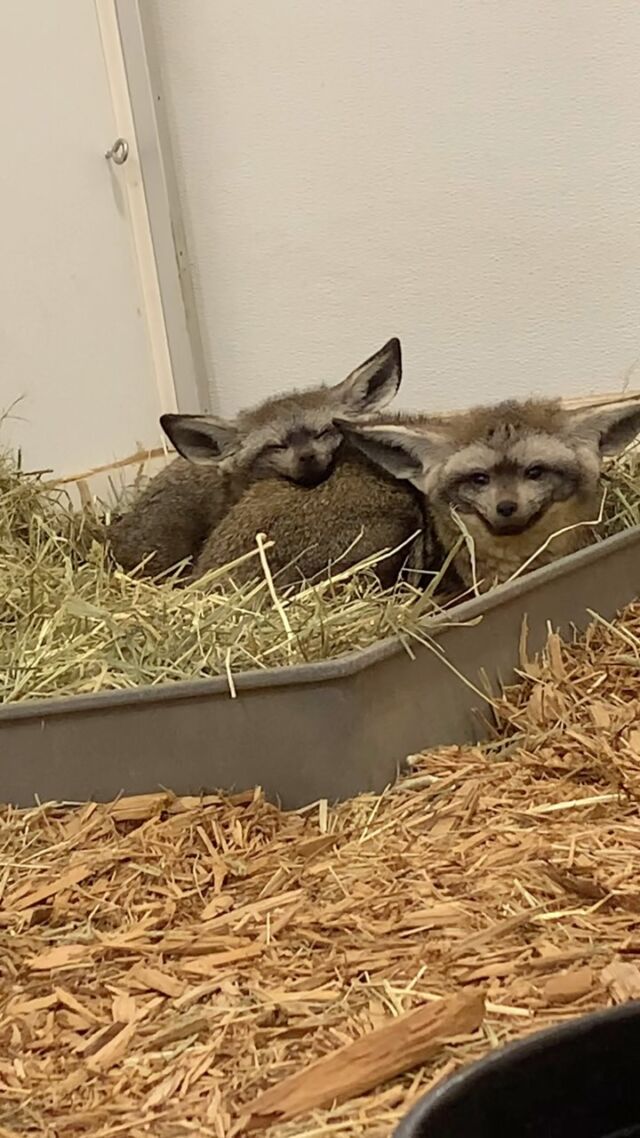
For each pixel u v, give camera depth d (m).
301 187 2.03
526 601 1.43
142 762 1.32
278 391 2.10
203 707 1.30
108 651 1.40
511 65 1.92
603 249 1.93
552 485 1.57
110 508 1.95
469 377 2.01
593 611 1.51
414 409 2.04
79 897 1.19
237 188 2.05
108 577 1.59
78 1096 1.01
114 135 2.02
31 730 1.33
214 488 1.80
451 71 1.94
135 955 1.12
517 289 1.97
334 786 1.29
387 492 1.61
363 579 1.52
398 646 1.31
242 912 1.15
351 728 1.28
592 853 1.17
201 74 2.03
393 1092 0.97
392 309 2.03
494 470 1.56
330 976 1.08
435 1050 1.00
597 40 1.88
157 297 2.08
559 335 1.97
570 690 1.39
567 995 1.03
